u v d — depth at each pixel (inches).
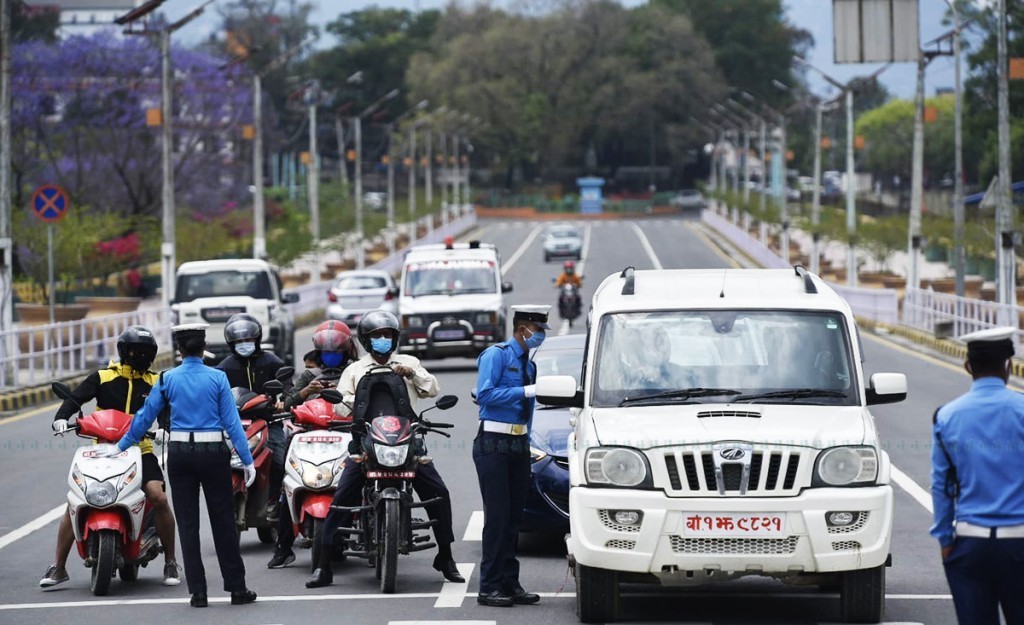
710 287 1203.9
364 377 1230.9
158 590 1234.0
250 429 1357.0
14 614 1131.3
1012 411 790.5
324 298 6240.2
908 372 3289.9
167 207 4311.0
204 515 1627.7
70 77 7081.7
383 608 1139.3
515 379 1154.7
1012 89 7514.8
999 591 793.6
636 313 1159.0
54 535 1501.0
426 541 1393.9
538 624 1075.9
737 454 1015.6
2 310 3203.7
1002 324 3440.0
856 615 1056.2
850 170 6186.0
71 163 7081.7
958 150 4704.7
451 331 3452.3
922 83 4995.1
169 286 4301.2
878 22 4210.1
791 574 1030.4
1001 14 3887.8
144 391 1250.6
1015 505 780.6
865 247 6904.5
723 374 1120.2
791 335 1137.4
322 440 1285.7
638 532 1020.5
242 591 1165.7
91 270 5639.8
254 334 1368.1
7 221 3100.4
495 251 3654.0
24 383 2994.6
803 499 1010.1
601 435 1050.1
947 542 793.6
